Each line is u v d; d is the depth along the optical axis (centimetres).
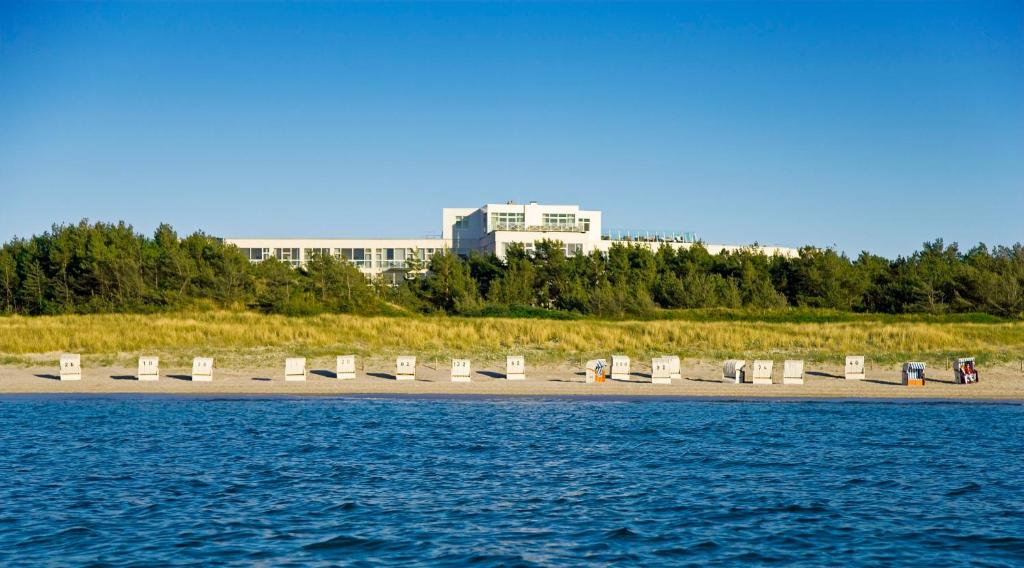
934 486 2456
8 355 4597
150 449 2838
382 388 3947
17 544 1939
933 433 3159
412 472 2586
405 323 5672
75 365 4062
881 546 1977
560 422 3347
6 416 3356
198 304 6888
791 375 4200
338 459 2738
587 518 2158
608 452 2852
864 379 4288
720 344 5225
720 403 3756
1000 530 2088
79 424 3222
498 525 2102
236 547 1939
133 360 4562
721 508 2245
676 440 3036
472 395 3909
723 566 1852
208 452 2809
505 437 3069
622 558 1891
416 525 2097
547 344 5219
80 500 2267
